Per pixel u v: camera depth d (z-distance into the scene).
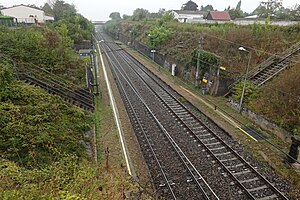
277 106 15.80
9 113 10.53
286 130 14.41
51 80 17.33
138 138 14.27
